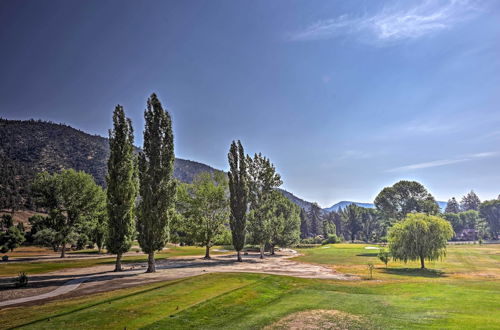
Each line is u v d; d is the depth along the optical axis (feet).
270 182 225.97
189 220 213.25
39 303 69.97
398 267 159.02
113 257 216.74
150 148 134.31
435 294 79.77
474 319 52.26
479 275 128.26
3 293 83.92
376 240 437.58
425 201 285.02
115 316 53.83
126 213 136.15
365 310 63.00
